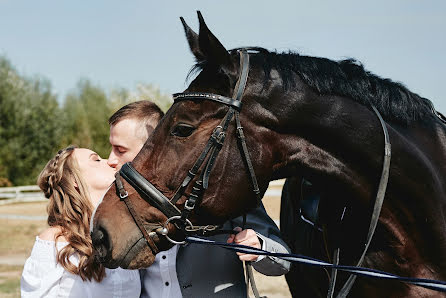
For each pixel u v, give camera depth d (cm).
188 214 217
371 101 233
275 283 722
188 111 217
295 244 325
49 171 248
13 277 827
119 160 268
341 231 245
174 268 247
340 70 232
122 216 217
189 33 231
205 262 251
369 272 215
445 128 252
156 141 220
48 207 248
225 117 216
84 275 232
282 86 222
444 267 232
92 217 222
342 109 225
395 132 229
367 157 225
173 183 216
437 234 229
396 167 225
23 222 1470
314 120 223
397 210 231
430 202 228
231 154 218
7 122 3284
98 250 216
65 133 3716
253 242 240
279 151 226
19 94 3356
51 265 235
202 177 215
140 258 217
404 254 233
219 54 217
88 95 4197
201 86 222
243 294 254
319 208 258
